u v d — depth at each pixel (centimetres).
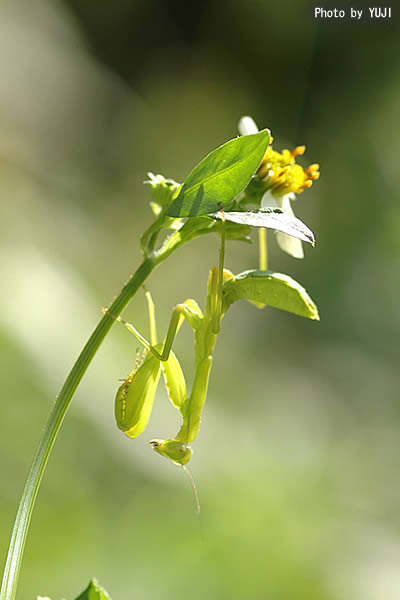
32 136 128
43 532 67
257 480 82
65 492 70
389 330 134
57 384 77
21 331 77
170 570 68
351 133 171
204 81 179
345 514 83
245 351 119
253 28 181
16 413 73
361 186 162
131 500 73
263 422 100
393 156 165
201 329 38
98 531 69
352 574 73
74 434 74
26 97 131
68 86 141
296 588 70
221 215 36
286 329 129
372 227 150
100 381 80
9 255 92
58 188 126
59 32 149
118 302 37
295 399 112
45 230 112
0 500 68
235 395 103
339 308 137
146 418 38
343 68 178
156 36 180
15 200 111
